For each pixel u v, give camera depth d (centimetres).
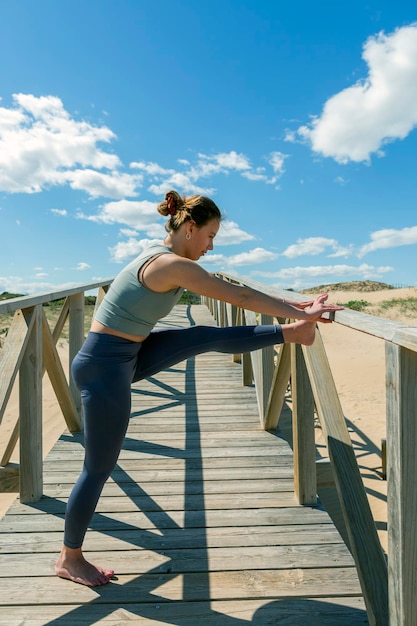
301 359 266
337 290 3338
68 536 197
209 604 187
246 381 545
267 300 171
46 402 745
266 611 183
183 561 215
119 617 181
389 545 135
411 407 125
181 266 165
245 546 227
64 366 884
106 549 225
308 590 194
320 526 244
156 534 238
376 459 539
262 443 363
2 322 1145
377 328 134
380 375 968
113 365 180
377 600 158
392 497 132
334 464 193
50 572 207
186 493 283
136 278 174
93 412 181
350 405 769
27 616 181
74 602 188
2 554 222
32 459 273
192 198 181
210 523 248
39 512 261
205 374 609
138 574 206
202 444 362
